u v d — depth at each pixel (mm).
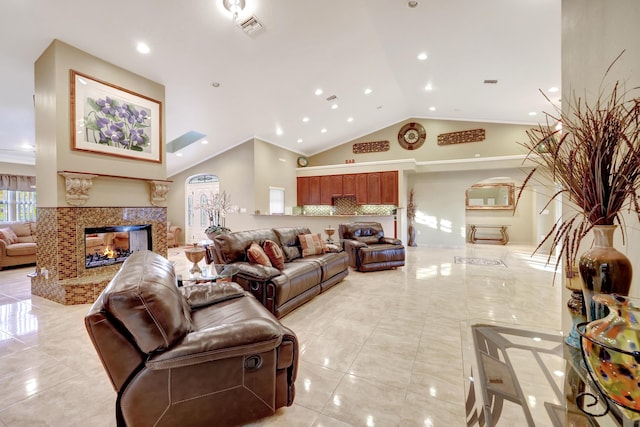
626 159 994
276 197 8289
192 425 1314
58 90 3311
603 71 1534
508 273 4945
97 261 3854
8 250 5090
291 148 8891
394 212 7934
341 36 4117
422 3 3439
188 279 2656
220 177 7883
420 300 3482
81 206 3523
